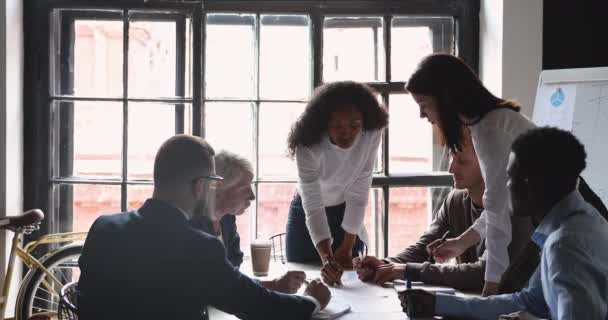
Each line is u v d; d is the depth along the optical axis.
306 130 2.76
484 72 3.77
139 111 3.77
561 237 1.64
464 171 2.70
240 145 3.83
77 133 3.77
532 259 2.12
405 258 2.80
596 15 3.53
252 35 3.79
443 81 2.26
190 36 3.75
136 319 1.80
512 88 3.55
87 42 3.74
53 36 3.73
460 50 3.83
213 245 1.82
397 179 3.82
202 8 3.72
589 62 3.55
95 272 1.85
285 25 3.80
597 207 2.25
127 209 3.80
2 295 3.55
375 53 3.82
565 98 3.28
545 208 1.73
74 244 3.62
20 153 3.70
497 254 2.21
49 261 3.56
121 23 3.73
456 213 2.83
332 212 2.98
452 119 2.28
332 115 2.71
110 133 3.78
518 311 1.91
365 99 2.74
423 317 1.98
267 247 2.62
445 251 2.57
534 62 3.54
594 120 3.20
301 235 2.96
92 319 1.83
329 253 2.73
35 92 3.72
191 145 1.93
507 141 2.19
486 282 2.24
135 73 3.76
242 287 1.82
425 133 3.85
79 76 3.76
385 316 2.02
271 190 3.84
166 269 1.80
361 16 3.79
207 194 1.98
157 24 3.74
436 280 2.48
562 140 1.70
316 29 3.77
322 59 3.79
